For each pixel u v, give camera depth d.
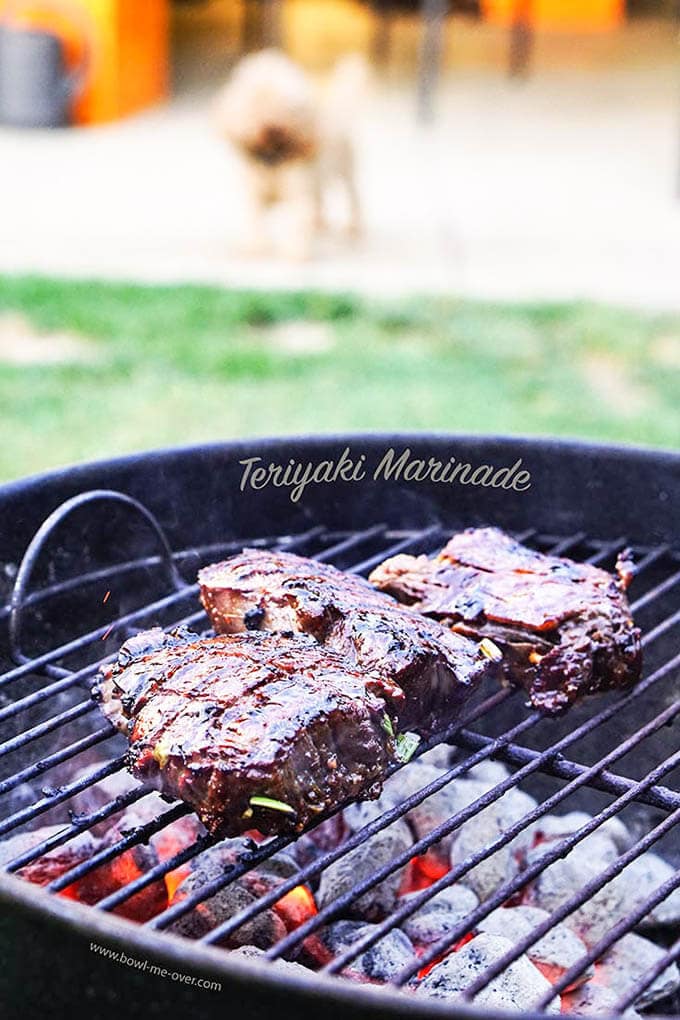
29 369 4.88
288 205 6.16
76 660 2.18
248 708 1.46
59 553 2.15
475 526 2.43
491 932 1.80
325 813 1.45
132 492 2.21
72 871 1.44
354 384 4.90
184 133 8.33
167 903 1.86
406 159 8.01
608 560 2.39
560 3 12.01
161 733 1.46
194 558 2.29
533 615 1.78
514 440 2.38
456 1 11.80
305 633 1.71
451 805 2.07
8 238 6.25
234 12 11.56
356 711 1.49
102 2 8.09
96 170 7.43
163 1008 1.26
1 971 1.31
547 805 1.59
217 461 2.28
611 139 8.73
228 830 1.44
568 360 5.21
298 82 5.78
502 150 8.34
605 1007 1.74
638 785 1.61
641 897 1.97
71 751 1.60
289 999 1.12
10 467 4.07
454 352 5.25
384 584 1.94
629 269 6.30
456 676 1.66
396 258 6.31
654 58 11.09
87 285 5.69
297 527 2.38
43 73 8.08
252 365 5.03
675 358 5.25
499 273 6.16
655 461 2.33
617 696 2.33
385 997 1.11
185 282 5.80
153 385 4.82
